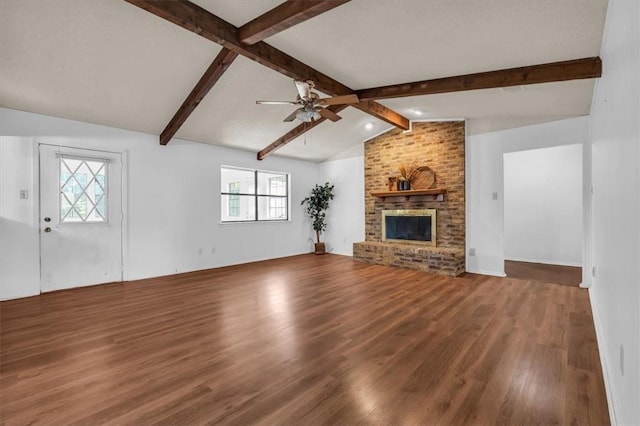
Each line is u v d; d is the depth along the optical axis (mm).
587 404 1842
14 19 2691
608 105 2320
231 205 9594
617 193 1855
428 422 1700
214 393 1973
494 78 3465
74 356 2459
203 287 4531
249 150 6609
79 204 4531
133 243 5020
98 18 2779
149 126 4941
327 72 3799
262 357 2434
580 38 2629
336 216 7742
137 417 1753
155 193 5266
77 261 4500
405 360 2377
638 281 1248
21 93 3689
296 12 2457
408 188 6035
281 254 7301
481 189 5395
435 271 5379
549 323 3096
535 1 2230
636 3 1359
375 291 4273
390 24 2740
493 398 1904
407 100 4777
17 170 4000
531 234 6527
